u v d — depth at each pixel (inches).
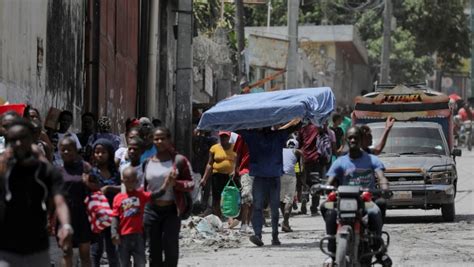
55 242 576.1
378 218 527.5
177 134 1115.9
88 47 956.6
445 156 976.3
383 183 535.5
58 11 844.0
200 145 1067.9
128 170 517.7
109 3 1040.8
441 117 1152.2
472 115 2893.7
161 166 527.8
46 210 375.9
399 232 865.5
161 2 1311.5
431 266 641.0
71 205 522.9
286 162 888.3
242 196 861.8
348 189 508.4
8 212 367.9
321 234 867.4
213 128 840.9
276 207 780.0
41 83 782.5
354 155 546.6
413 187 936.9
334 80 2792.8
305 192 1035.9
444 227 910.4
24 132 371.2
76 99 925.8
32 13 750.5
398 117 1156.5
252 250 745.6
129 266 526.3
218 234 832.9
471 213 1067.3
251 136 780.0
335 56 2731.3
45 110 796.0
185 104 1117.1
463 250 730.2
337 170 547.2
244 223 865.5
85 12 952.9
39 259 372.5
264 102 828.6
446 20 3134.8
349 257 502.0
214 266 653.3
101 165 551.5
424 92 1149.1
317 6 3029.0
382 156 979.3
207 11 1749.5
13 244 367.2
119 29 1115.9
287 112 806.5
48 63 807.7
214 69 1667.1
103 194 530.6
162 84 1327.5
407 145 997.8
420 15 3117.6
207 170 932.0
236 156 874.1
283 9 2906.0
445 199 943.0
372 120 1162.6
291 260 682.2
